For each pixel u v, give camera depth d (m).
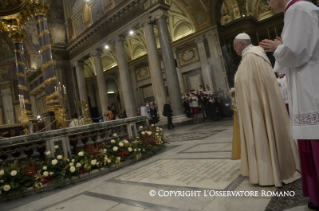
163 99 13.02
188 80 19.41
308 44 1.51
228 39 18.38
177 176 3.11
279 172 2.23
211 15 16.95
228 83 16.59
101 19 16.16
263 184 2.23
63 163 3.79
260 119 2.34
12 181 3.36
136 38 22.00
